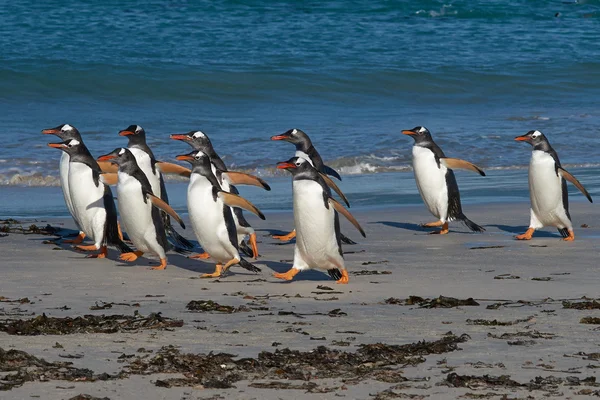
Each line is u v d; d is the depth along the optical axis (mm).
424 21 75125
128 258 17781
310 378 9156
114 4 73500
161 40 62000
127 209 16844
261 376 9188
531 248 19344
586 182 29547
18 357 9641
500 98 53312
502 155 35875
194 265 17594
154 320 11719
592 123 43469
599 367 9641
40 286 14914
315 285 15242
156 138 37750
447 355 10125
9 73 50531
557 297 13984
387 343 10773
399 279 15727
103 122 41906
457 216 21656
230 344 10633
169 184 30031
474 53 63500
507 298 13914
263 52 59656
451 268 16875
